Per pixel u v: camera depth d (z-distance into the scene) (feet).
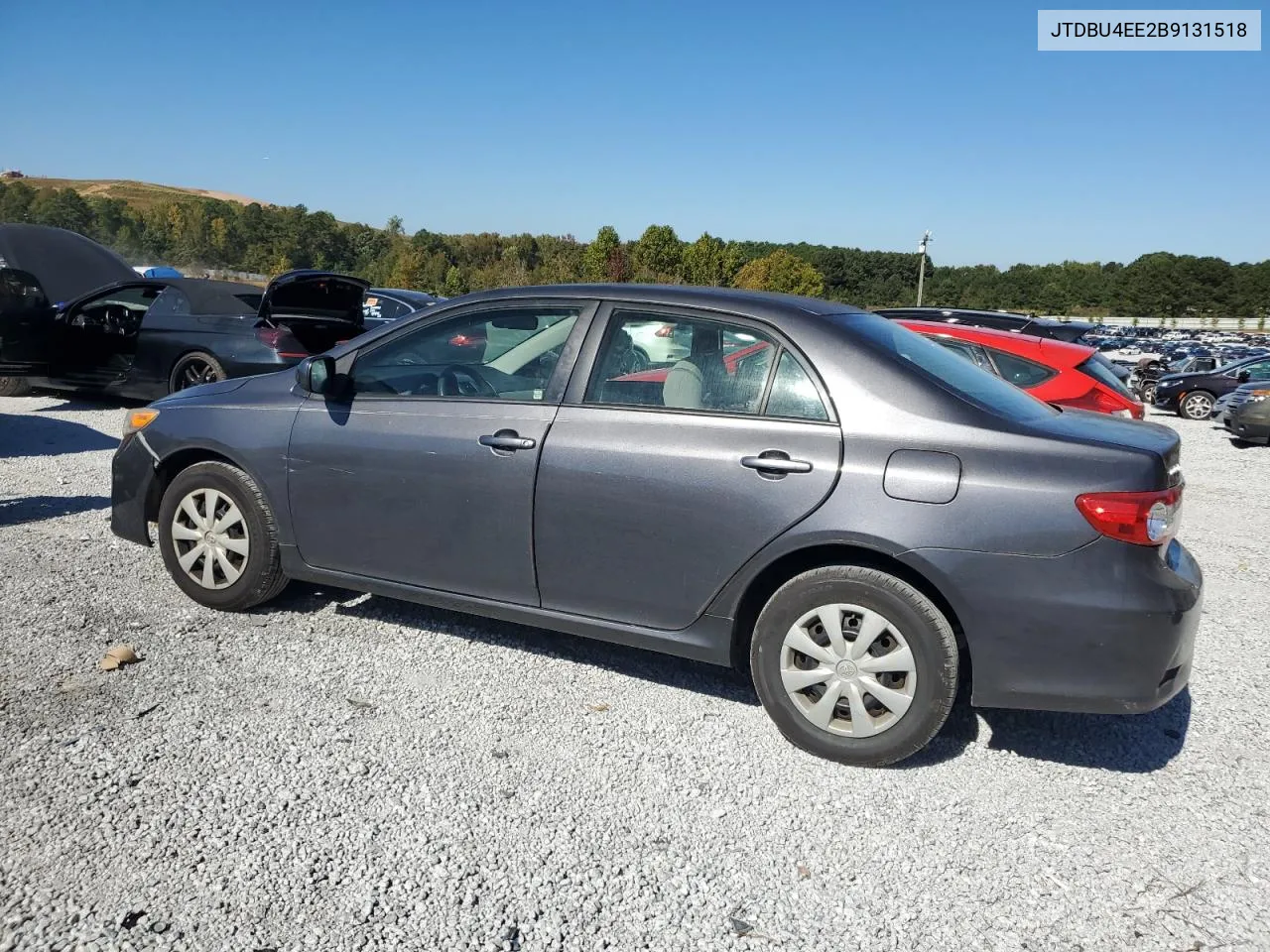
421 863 8.61
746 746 11.07
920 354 11.62
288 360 30.25
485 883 8.37
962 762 10.94
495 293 13.01
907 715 10.32
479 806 9.57
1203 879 8.83
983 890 8.58
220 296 32.17
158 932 7.54
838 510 10.35
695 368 11.49
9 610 14.19
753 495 10.71
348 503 13.17
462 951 7.50
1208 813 9.98
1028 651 9.92
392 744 10.74
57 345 32.01
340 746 10.64
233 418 14.11
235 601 14.21
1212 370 70.03
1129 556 9.68
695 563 11.10
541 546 11.94
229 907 7.87
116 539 18.12
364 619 14.49
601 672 12.94
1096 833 9.55
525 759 10.56
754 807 9.79
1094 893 8.56
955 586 9.96
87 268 44.83
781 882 8.59
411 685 12.27
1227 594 18.17
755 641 11.03
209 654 12.93
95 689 11.73
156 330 31.58
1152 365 86.99
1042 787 10.42
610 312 12.08
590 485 11.51
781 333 11.14
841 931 7.97
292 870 8.41
